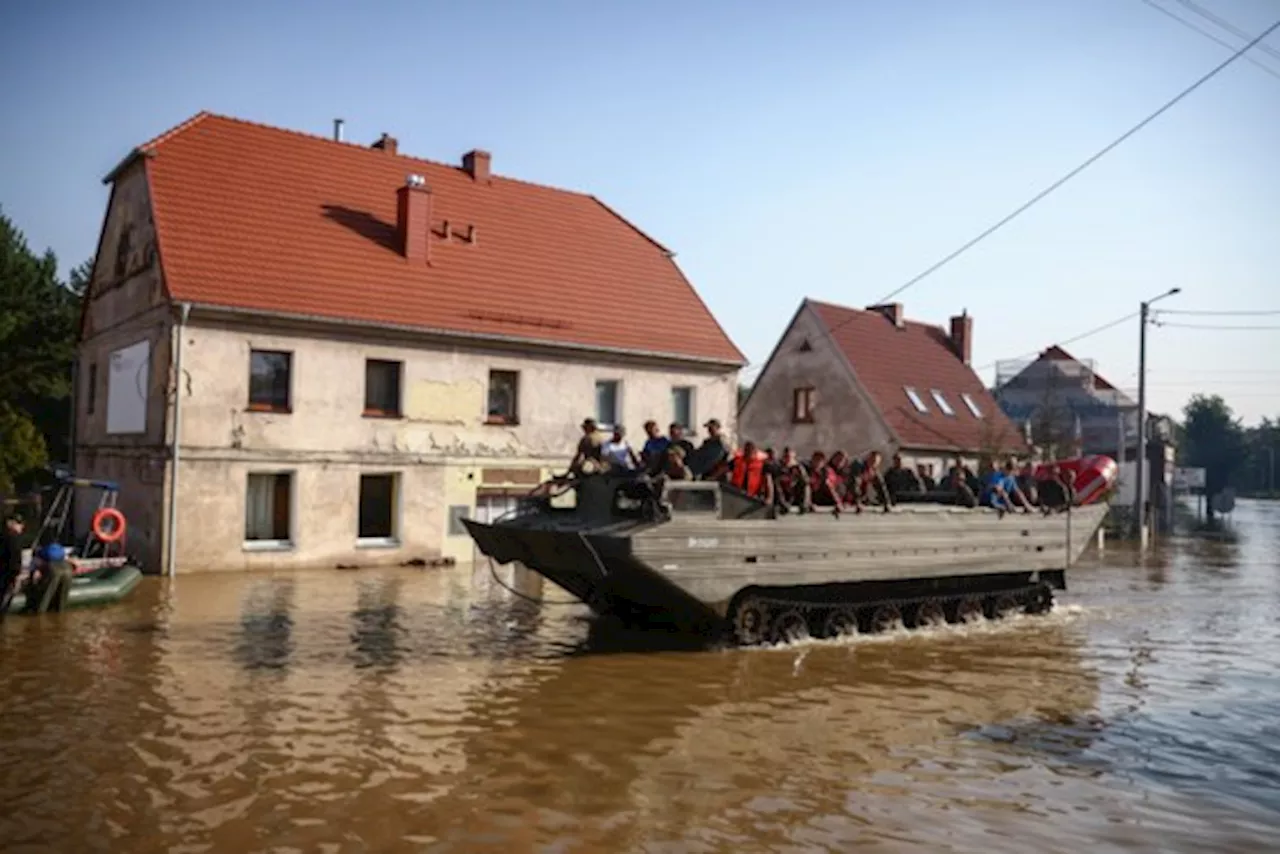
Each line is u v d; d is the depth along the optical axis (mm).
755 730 9500
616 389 25859
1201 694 11422
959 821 7254
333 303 21438
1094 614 17719
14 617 14500
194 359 19859
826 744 9094
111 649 12359
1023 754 8938
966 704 10750
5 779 7586
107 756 8164
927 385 39719
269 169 23719
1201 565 27109
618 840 6730
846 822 7180
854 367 37125
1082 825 7238
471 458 23234
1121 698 11164
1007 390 50125
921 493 17094
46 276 38594
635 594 13258
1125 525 39938
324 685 10766
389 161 26578
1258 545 35438
